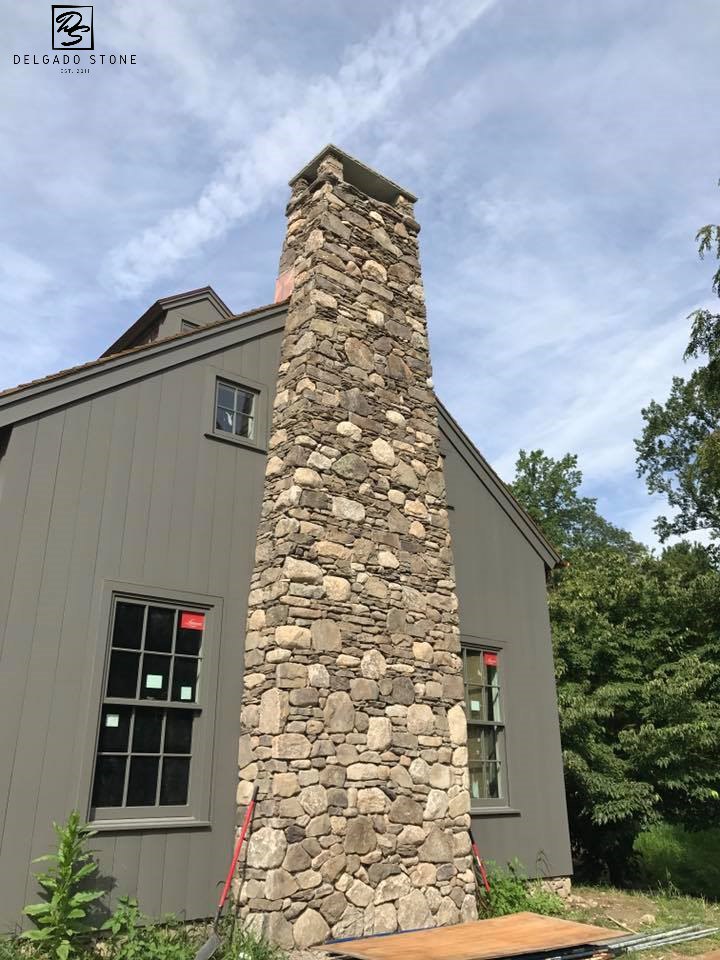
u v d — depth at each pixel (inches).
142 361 266.1
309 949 210.5
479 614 358.0
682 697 422.3
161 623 247.8
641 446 1041.5
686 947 255.0
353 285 320.5
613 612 502.3
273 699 235.8
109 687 228.5
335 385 294.4
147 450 258.7
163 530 254.5
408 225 365.7
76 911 191.2
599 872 463.8
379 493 293.4
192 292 394.6
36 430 233.3
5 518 219.0
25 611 215.6
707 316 550.6
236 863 225.0
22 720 206.7
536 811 343.6
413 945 212.1
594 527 1326.3
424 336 347.3
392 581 283.1
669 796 441.7
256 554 273.4
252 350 302.7
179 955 195.8
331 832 229.9
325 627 253.4
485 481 391.5
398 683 269.1
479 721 338.3
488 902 281.1
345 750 243.3
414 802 257.6
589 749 429.4
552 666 386.3
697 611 482.9
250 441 290.5
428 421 330.3
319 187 335.6
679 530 1013.8
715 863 577.9
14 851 196.4
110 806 219.8
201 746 241.8
